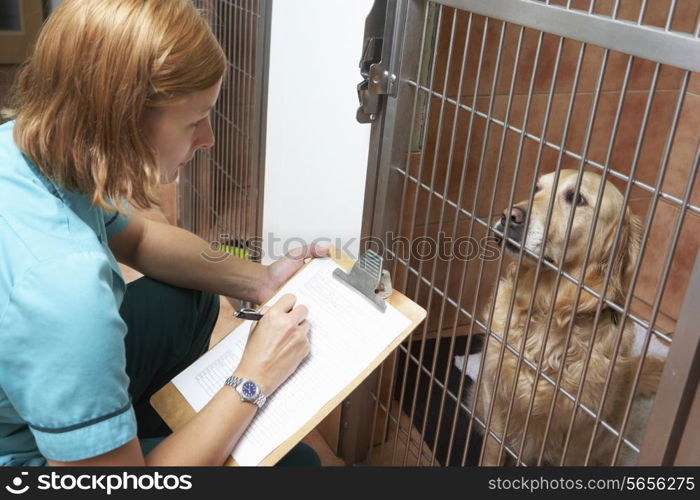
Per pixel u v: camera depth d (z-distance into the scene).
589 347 1.07
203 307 1.45
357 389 1.62
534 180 1.10
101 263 0.90
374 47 1.35
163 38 0.86
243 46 2.05
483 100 1.65
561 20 0.97
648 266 2.37
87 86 0.85
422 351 1.42
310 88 1.72
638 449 0.99
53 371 0.86
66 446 0.88
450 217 1.75
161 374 1.39
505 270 1.96
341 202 1.66
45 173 0.90
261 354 1.06
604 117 1.97
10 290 0.85
